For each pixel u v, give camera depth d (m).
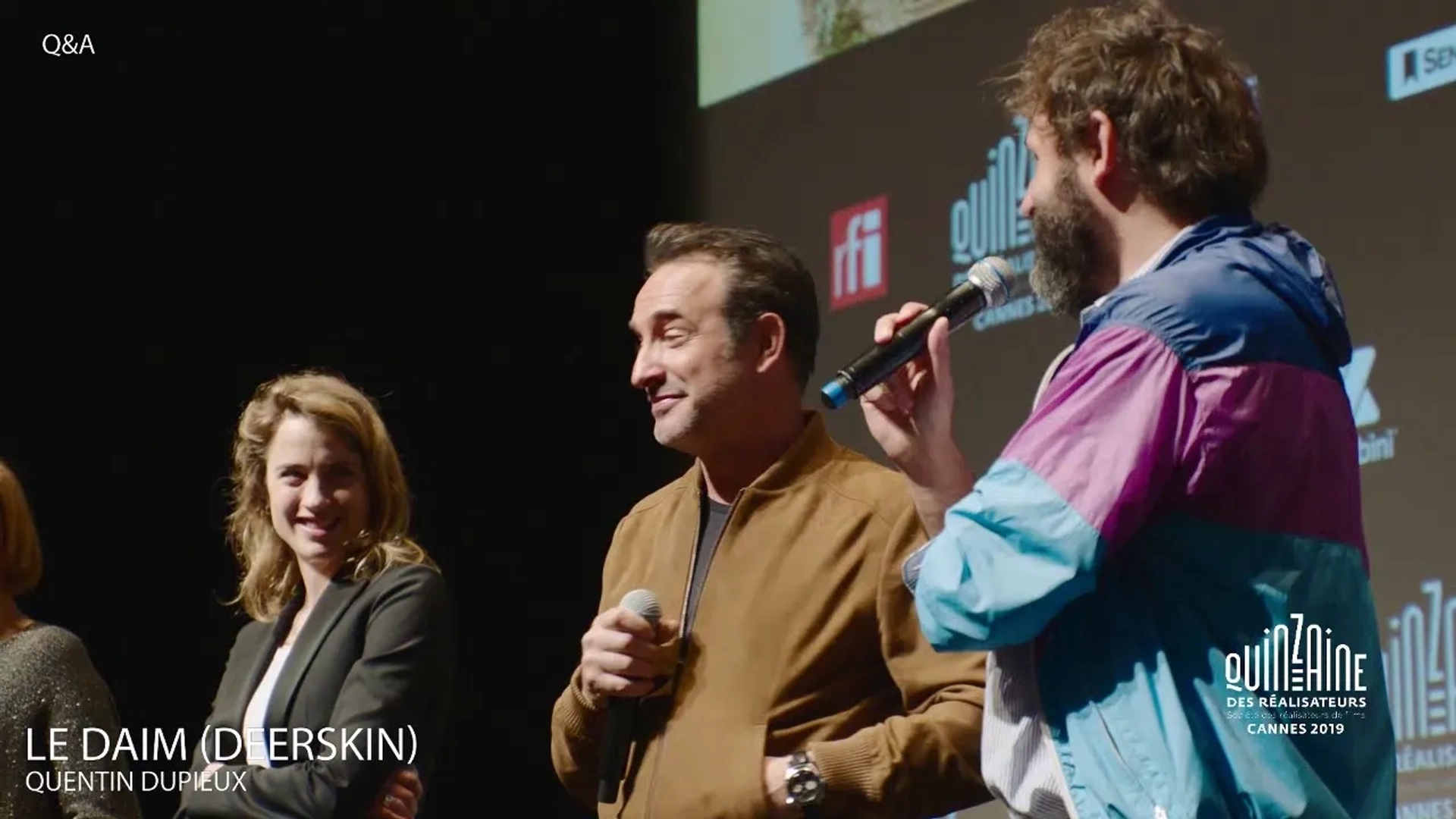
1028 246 4.02
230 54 5.04
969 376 4.13
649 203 5.28
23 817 2.67
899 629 2.25
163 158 4.97
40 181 4.82
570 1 5.39
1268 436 1.70
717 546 2.38
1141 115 1.79
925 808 2.15
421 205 5.31
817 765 2.15
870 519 2.31
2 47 4.77
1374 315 3.34
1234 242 1.77
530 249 5.40
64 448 4.88
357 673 2.64
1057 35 1.90
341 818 2.52
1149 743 1.67
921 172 4.34
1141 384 1.69
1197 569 1.71
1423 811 3.15
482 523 5.29
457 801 5.16
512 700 5.25
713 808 2.18
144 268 4.97
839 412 4.45
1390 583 3.26
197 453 5.03
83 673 2.78
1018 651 1.79
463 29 5.33
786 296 2.45
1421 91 3.30
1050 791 1.73
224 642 5.02
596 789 2.45
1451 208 3.23
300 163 5.15
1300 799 1.64
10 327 4.82
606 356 5.31
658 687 2.31
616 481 5.28
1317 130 3.49
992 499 1.70
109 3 4.87
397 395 5.24
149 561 4.96
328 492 2.83
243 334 5.09
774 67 4.88
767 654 2.26
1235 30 3.67
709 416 2.39
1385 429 3.30
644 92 5.32
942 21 4.35
